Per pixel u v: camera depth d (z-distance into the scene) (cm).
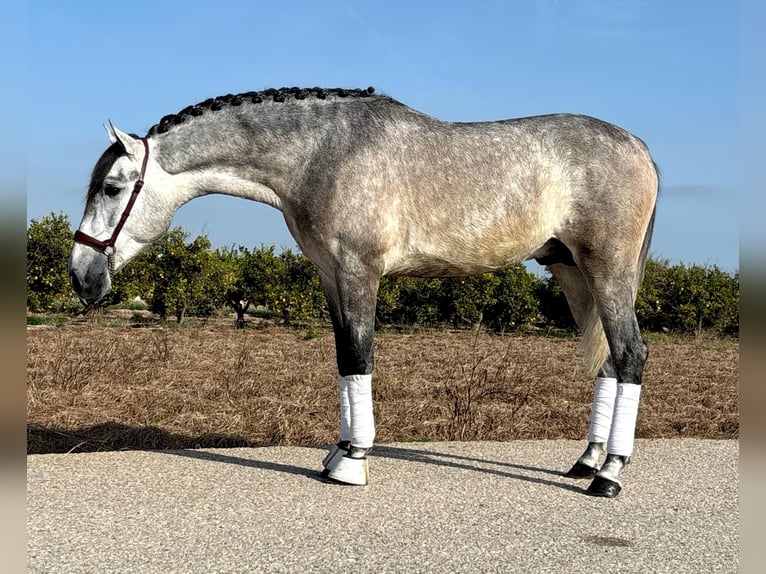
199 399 847
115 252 455
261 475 476
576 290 507
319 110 459
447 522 382
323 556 331
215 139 455
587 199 448
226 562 324
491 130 463
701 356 1599
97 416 741
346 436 470
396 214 445
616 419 449
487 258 461
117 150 456
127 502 412
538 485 463
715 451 581
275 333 1941
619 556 340
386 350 1525
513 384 1001
